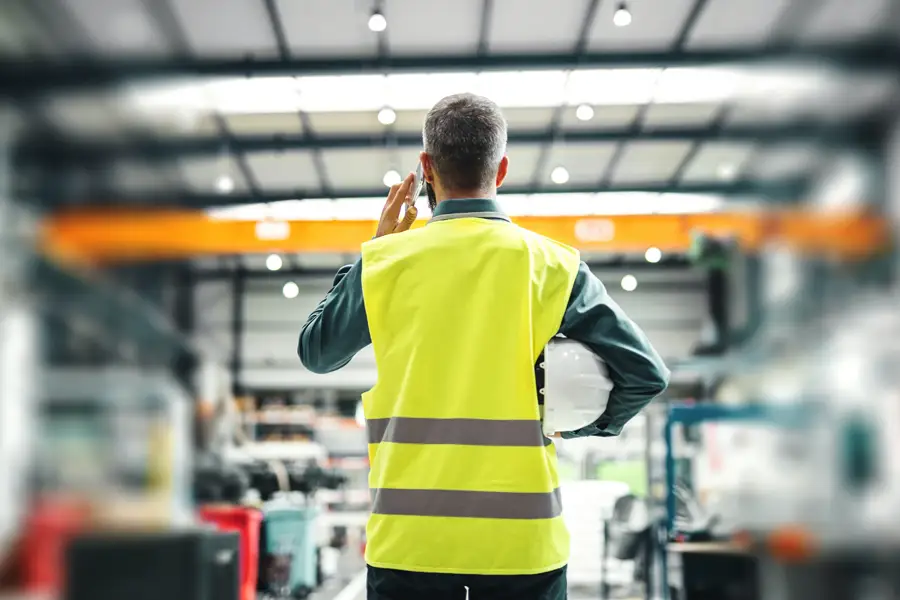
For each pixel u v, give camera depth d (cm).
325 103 1038
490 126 129
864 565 330
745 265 1175
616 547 565
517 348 120
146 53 904
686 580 328
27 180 1020
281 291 1867
